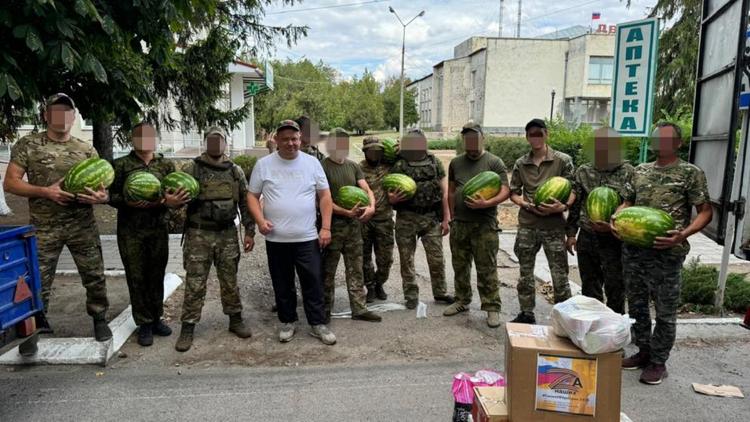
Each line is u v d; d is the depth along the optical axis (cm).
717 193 512
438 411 368
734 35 475
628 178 452
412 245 566
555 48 4612
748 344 477
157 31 527
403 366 439
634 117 595
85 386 399
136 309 472
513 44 4584
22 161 423
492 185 494
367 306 591
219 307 585
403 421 355
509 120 4709
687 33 1609
